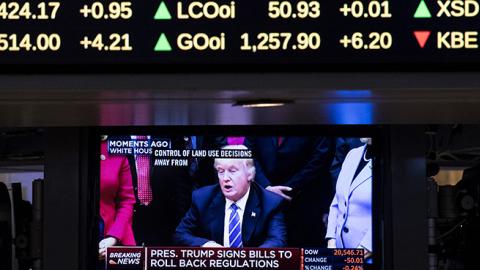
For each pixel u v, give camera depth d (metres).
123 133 11.16
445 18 5.00
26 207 12.91
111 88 5.09
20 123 8.05
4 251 12.48
